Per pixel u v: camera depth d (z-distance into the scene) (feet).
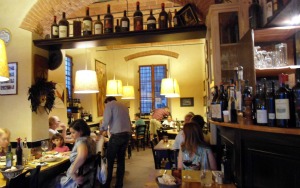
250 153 5.30
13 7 12.28
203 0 10.63
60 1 12.73
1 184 7.19
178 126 21.81
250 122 5.23
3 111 12.23
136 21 11.72
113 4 17.04
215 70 9.77
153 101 30.35
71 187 8.82
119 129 13.66
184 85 28.17
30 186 7.20
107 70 29.22
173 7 16.49
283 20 5.82
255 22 6.97
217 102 7.49
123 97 26.32
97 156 9.23
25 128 11.91
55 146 12.93
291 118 4.12
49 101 12.51
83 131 9.43
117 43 12.62
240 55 7.48
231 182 6.46
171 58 28.68
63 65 18.83
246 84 5.99
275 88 4.94
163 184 6.03
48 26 13.42
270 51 6.82
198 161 7.78
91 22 12.16
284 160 4.24
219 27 9.84
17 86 12.10
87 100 24.20
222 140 8.03
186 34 11.42
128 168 17.98
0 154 10.28
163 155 12.67
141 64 30.45
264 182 4.82
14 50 12.25
